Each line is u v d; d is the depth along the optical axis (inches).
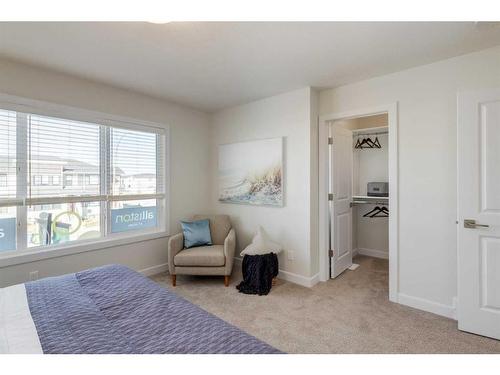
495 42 75.2
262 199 128.2
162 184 134.0
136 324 41.6
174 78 103.7
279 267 123.1
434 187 88.6
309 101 112.4
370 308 92.4
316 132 117.1
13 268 89.1
